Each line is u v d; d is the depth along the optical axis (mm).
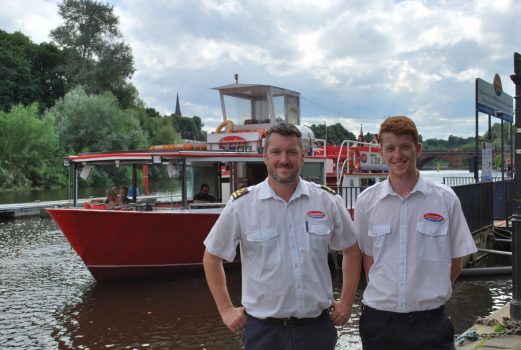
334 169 15992
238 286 10750
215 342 7480
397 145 3266
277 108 15031
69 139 52125
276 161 3059
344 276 3326
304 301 3051
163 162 10938
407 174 3295
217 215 11430
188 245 11344
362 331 3475
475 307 8703
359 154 15141
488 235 13016
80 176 12188
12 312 9109
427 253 3270
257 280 3096
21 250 15867
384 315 3338
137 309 9195
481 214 12531
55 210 10469
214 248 3201
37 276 12078
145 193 12211
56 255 14961
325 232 3117
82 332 7992
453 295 9406
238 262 12227
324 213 3150
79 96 55125
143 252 10992
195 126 88000
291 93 15422
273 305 3064
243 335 3189
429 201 3295
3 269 12914
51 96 73375
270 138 3102
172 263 11367
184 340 7578
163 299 9820
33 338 7754
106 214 10461
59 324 8414
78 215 10375
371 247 3436
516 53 5773
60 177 51188
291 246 3072
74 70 72438
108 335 7844
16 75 68688
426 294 3256
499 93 15195
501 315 6000
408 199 3307
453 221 3307
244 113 14969
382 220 3346
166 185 11922
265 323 3102
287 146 3062
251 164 13133
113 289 10641
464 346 5164
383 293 3330
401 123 3271
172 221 10992
